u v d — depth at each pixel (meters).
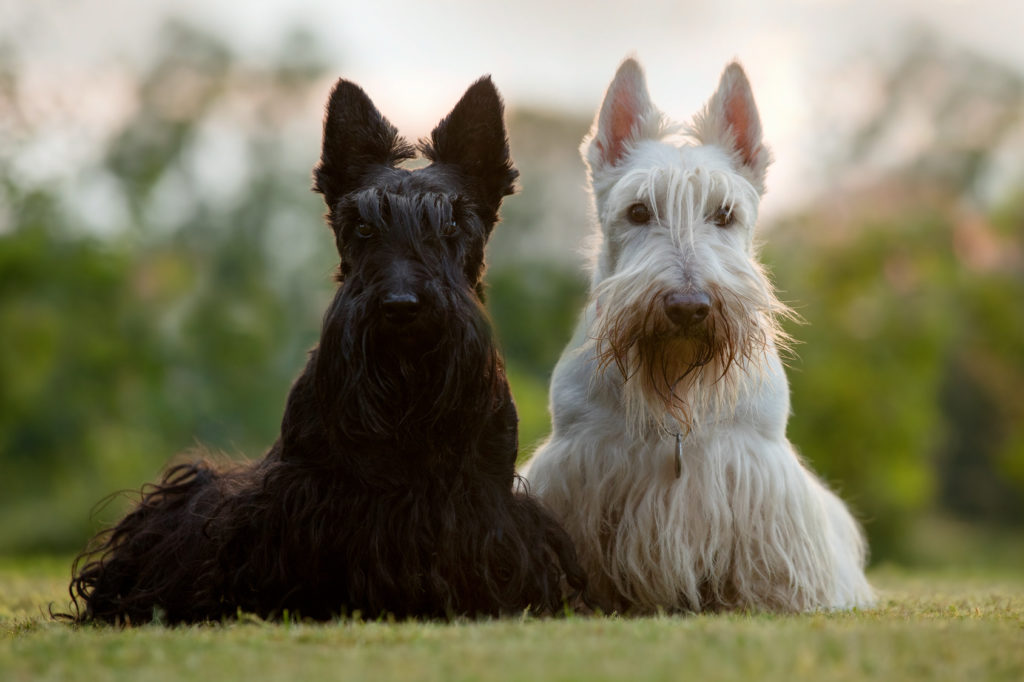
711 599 8.16
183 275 36.22
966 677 4.46
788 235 32.88
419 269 6.51
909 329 31.36
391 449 6.72
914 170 35.19
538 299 36.31
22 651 5.00
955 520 40.50
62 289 33.03
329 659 4.72
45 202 32.91
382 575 6.57
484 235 7.24
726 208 8.05
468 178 7.32
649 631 5.30
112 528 8.16
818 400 29.84
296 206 40.03
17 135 32.16
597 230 9.06
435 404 6.60
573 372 8.49
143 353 33.38
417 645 5.00
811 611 7.70
